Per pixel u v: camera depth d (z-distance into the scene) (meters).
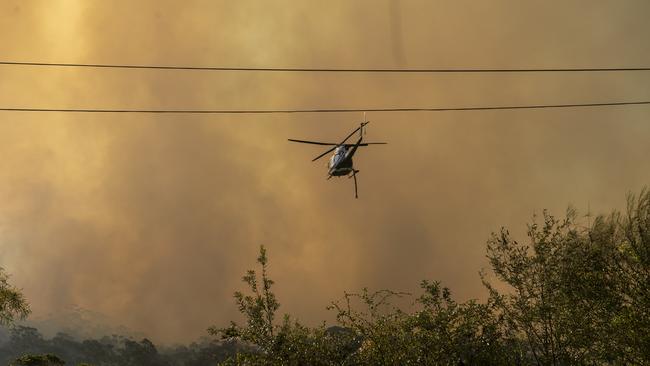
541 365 19.48
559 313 19.53
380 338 18.89
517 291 20.22
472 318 19.17
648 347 18.58
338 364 18.80
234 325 19.66
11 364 65.25
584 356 19.48
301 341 19.14
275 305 19.67
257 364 19.00
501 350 18.94
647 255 19.47
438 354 18.67
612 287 19.56
